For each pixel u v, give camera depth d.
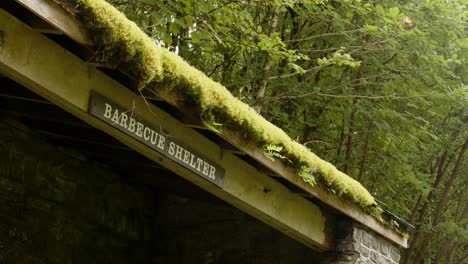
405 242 8.38
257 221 7.92
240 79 10.13
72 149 7.16
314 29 10.70
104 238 7.55
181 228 8.22
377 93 10.92
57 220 6.93
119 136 5.18
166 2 7.86
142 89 4.73
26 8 3.84
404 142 11.03
